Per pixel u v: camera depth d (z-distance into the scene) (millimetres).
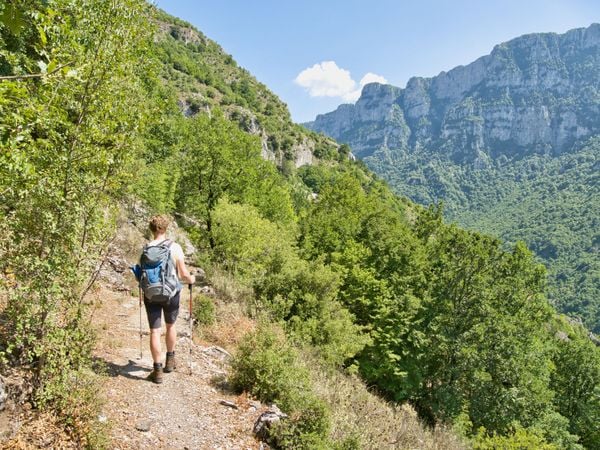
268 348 6648
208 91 131375
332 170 136125
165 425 4668
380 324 24000
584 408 38031
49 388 3961
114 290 9312
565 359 40969
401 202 130875
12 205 4129
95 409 4234
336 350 13234
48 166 4102
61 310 4512
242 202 24484
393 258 30172
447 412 24094
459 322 28906
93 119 4344
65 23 3852
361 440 6445
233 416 5352
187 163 23719
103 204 4832
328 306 14812
